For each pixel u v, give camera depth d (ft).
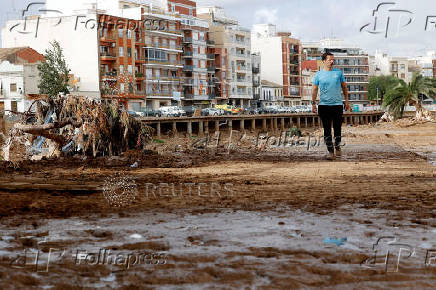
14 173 44.52
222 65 376.68
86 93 258.98
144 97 294.87
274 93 447.01
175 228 19.30
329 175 39.04
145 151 68.95
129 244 16.74
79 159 59.98
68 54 271.90
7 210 23.70
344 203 24.79
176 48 330.34
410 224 19.56
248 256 15.10
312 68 513.86
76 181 35.17
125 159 60.23
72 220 21.24
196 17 367.66
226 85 380.37
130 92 282.77
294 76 473.67
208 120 229.66
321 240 17.07
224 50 378.94
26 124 62.23
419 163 49.93
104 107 66.18
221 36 377.30
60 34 273.54
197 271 13.58
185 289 12.26
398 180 34.83
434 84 255.70
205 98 353.72
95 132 63.10
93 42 267.59
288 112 336.70
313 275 13.20
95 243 17.01
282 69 459.32
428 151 70.85
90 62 268.41
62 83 225.15
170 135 199.72
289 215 21.79
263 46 463.01
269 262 14.42
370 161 52.70
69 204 25.48
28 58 255.70
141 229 19.16
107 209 23.98
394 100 259.19
